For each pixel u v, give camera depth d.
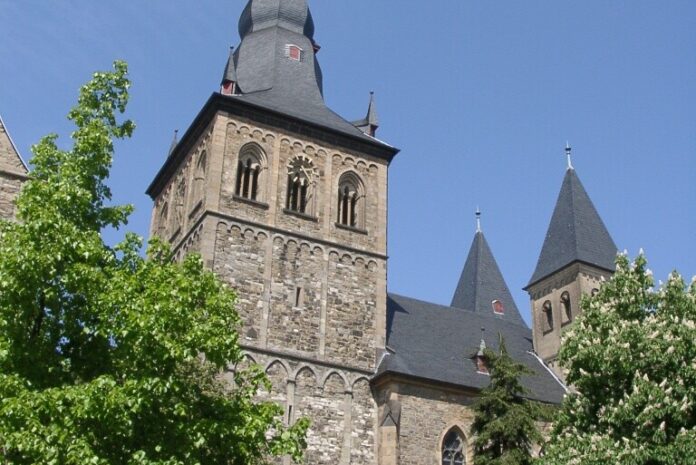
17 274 19.44
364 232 49.69
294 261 46.72
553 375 56.38
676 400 29.53
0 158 34.88
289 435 23.05
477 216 72.12
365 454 43.75
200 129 50.41
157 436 19.80
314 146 50.50
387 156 52.69
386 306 49.59
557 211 63.03
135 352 19.78
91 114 23.22
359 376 45.56
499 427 38.88
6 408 17.89
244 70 54.47
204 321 21.42
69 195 21.09
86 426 18.61
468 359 51.22
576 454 30.42
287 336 44.69
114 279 20.58
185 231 48.75
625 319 33.06
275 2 56.91
